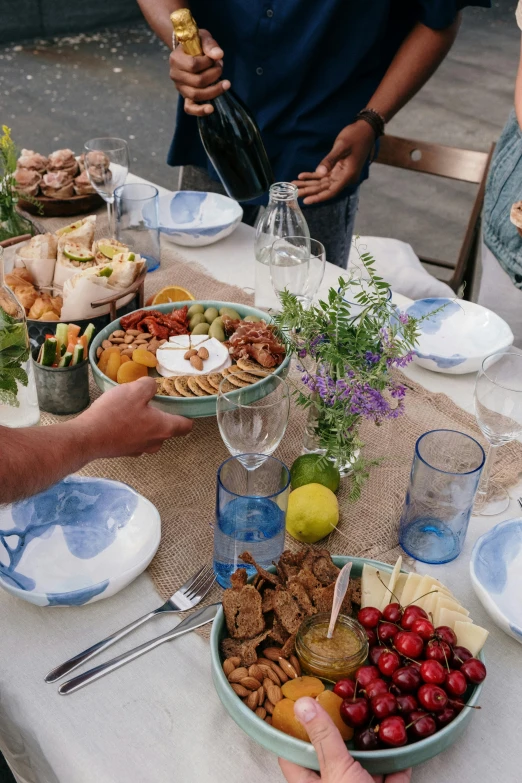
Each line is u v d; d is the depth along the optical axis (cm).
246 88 176
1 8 552
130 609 87
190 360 110
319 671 73
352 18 165
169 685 79
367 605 80
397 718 67
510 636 85
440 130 479
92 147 156
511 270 180
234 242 166
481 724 76
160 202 169
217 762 72
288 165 183
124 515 94
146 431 92
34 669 79
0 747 89
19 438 78
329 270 157
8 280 125
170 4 167
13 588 83
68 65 536
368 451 110
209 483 105
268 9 163
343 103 178
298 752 67
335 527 95
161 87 512
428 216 382
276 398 94
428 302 138
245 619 77
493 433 96
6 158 148
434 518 93
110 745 73
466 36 638
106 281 119
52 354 110
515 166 175
